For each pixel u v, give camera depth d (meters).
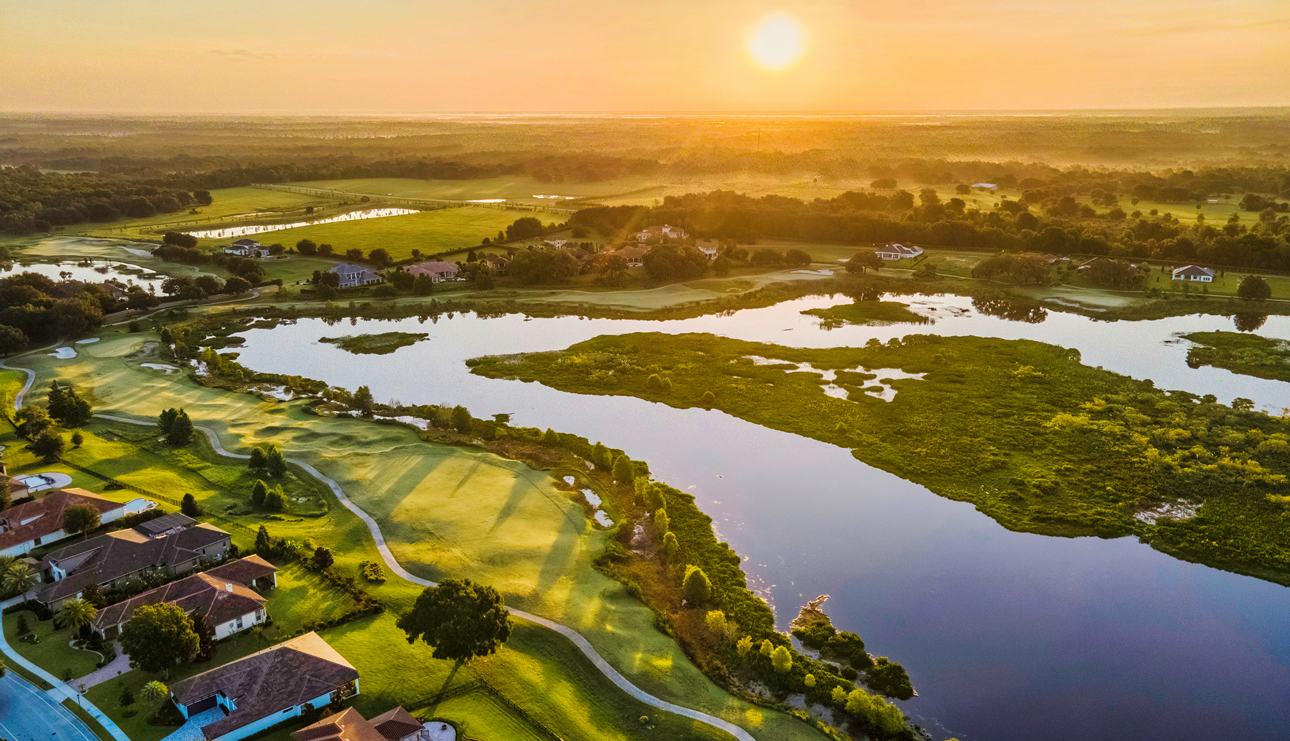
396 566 80.31
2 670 63.31
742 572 81.94
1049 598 78.38
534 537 86.19
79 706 60.34
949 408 124.00
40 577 77.12
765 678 66.50
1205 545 86.38
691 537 88.25
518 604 73.94
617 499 96.25
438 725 58.69
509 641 68.81
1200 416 118.69
